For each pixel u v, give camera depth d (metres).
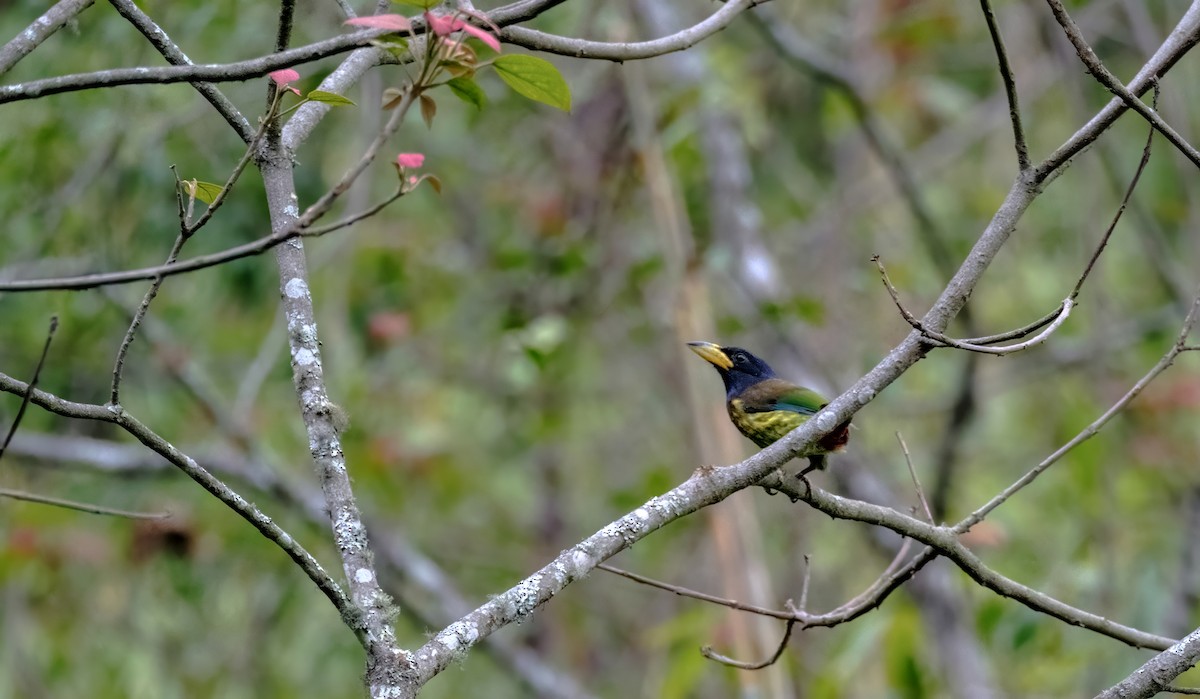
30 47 5.81
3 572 11.97
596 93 14.41
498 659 14.15
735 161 14.32
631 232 14.73
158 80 4.89
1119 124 16.17
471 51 4.71
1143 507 13.41
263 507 13.20
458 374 15.37
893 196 16.53
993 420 15.60
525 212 14.81
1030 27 16.34
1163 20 15.98
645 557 15.31
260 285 12.82
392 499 14.18
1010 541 11.66
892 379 5.74
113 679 12.89
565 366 14.41
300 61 4.96
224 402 13.93
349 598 4.89
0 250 12.04
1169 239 16.34
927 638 12.66
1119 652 11.53
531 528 16.81
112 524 12.77
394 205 14.55
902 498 14.22
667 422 16.62
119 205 12.30
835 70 14.24
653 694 15.55
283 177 6.00
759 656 10.28
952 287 5.85
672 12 14.16
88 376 13.23
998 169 16.83
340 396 13.34
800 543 15.26
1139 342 13.96
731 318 13.12
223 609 13.84
